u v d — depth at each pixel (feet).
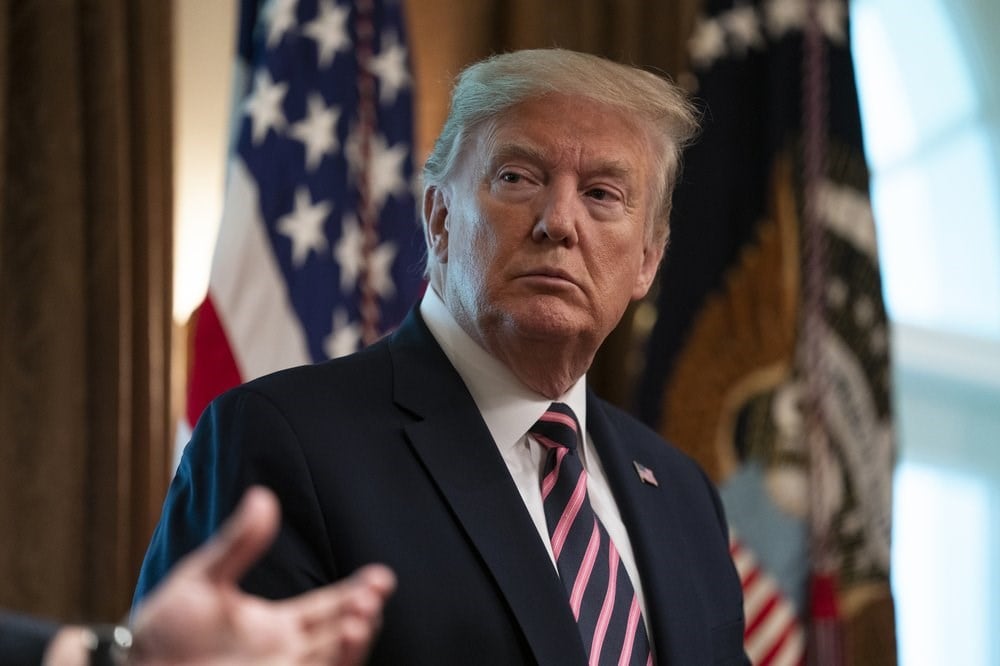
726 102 16.93
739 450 16.08
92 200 14.94
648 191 9.20
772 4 17.34
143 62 15.44
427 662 7.39
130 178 15.24
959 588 20.48
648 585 8.48
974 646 20.31
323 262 15.10
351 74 15.83
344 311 15.03
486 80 8.98
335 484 7.76
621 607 8.12
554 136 8.68
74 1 15.14
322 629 4.71
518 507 8.00
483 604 7.60
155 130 15.42
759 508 15.96
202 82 16.47
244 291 14.78
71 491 14.28
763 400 16.21
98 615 14.20
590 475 8.95
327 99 15.66
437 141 9.33
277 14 15.79
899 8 22.26
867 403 16.46
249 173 15.14
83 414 14.49
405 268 15.51
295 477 7.72
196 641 4.54
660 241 9.70
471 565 7.72
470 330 8.66
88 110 15.08
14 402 14.33
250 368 14.57
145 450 14.80
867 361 16.57
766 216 16.71
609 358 17.33
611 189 8.75
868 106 22.22
